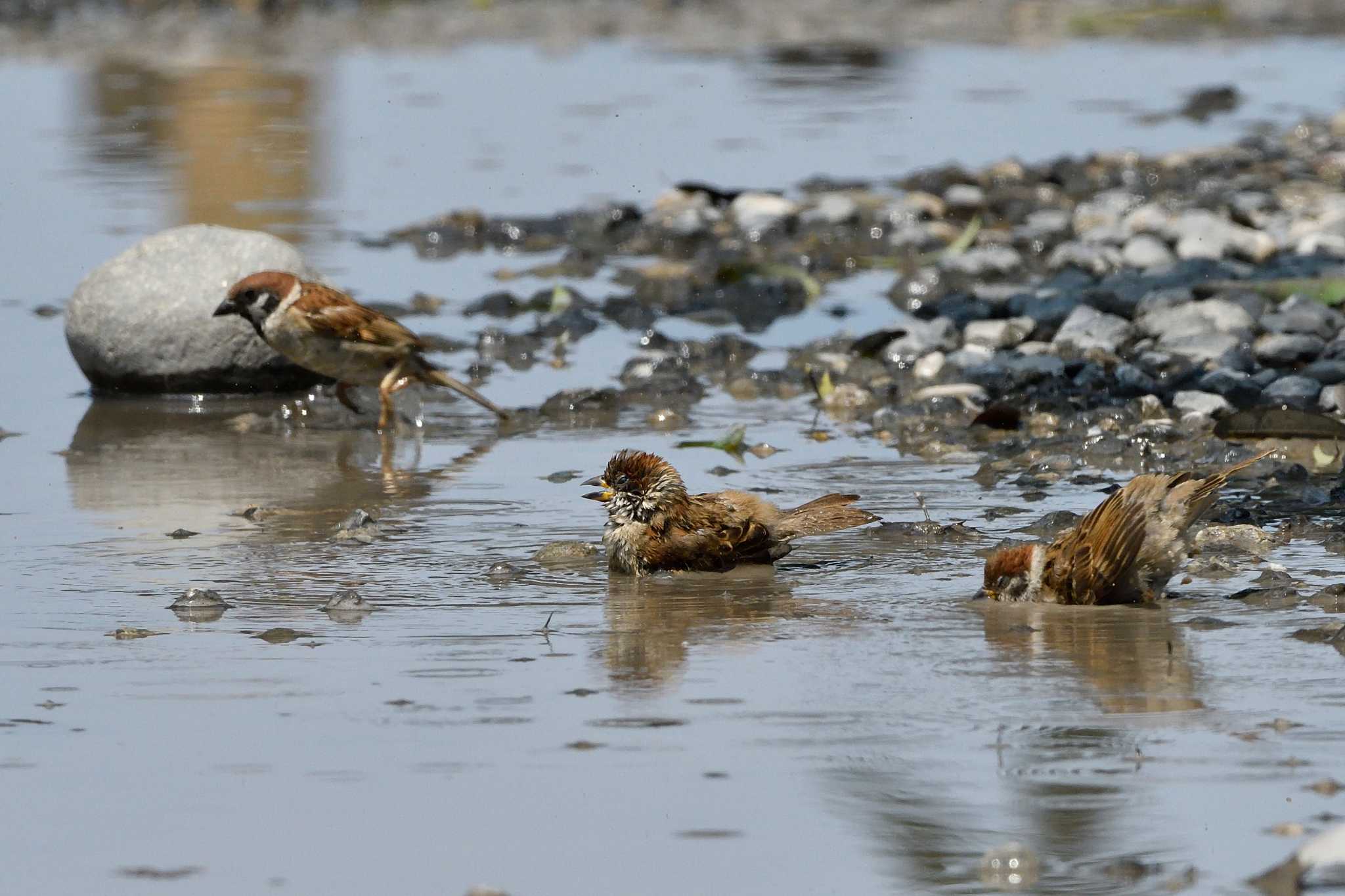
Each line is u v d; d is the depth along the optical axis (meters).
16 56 41.16
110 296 16.55
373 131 31.95
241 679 8.52
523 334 18.80
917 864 6.43
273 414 15.98
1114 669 8.53
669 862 6.46
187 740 7.66
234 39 43.94
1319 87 37.00
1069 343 17.14
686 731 7.72
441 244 23.98
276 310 15.10
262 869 6.43
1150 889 6.21
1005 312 18.92
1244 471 12.84
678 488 10.63
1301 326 17.22
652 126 32.56
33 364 17.97
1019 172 27.05
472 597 10.12
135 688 8.38
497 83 37.53
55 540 11.51
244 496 12.87
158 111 33.69
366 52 42.34
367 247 23.58
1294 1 54.28
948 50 43.94
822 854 6.50
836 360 17.22
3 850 6.59
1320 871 6.22
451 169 28.81
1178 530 9.72
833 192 26.52
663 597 10.11
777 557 10.94
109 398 16.64
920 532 11.49
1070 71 40.16
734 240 24.00
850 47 43.62
